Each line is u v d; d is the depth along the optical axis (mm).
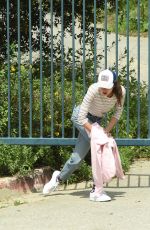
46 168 10445
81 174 10625
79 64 12469
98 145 9156
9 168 10070
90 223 8297
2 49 12734
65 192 9992
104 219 8445
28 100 10727
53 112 10578
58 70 12055
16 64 11688
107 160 9164
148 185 10273
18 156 10109
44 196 9805
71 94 10969
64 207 9070
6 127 10664
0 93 10695
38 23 12875
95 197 9297
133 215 8594
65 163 9953
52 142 10109
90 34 13039
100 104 9117
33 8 12719
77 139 9578
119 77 12648
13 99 10672
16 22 12727
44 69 12055
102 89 8922
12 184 9836
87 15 12844
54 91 10883
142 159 12195
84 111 9109
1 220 8539
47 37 12812
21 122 10648
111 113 10867
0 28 12734
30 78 10234
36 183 10172
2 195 9688
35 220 8484
